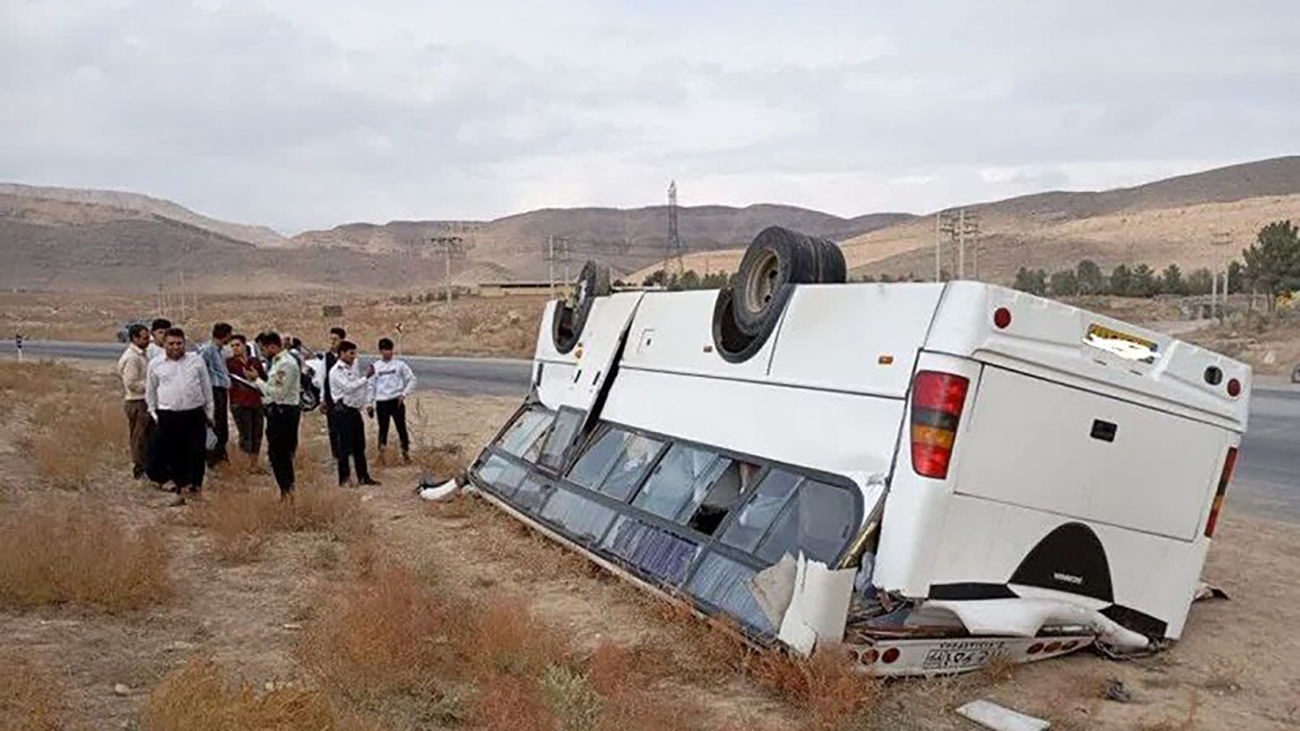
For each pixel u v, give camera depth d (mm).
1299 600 8391
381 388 15766
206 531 10500
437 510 11602
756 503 7211
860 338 6945
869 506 6348
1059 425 6465
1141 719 5852
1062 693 6152
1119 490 6727
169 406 11922
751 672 6238
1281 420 21438
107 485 12836
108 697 5754
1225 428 7090
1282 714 6004
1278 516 12133
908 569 6086
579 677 5762
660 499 8320
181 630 7121
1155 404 6781
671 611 7133
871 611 6152
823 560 6324
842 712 5531
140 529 10078
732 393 8133
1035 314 6344
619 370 10117
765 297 8266
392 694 5805
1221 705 6125
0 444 15602
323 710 5148
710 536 7367
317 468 15219
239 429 14602
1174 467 6910
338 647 6230
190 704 5176
